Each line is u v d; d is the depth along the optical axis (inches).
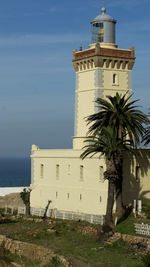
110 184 2327.8
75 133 3100.4
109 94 2972.4
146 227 2178.9
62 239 2276.1
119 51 2992.1
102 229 2258.9
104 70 2960.1
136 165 2677.2
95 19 3058.6
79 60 3051.2
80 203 2790.4
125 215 2475.4
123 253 2007.9
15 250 2208.4
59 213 2741.1
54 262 1948.8
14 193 3649.1
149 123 2480.3
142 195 2699.3
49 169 3063.5
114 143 2305.6
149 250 1994.3
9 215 2950.3
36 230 2432.3
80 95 3070.9
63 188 2930.6
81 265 1879.9
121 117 2351.1
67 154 2908.5
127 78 3036.4
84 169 2770.7
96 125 2439.7
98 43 2933.1
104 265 1860.2
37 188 3157.0
